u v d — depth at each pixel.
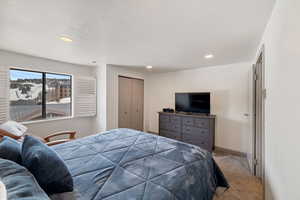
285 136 1.01
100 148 1.71
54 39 2.06
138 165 1.31
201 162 1.48
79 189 0.99
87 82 3.75
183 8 1.32
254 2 1.23
